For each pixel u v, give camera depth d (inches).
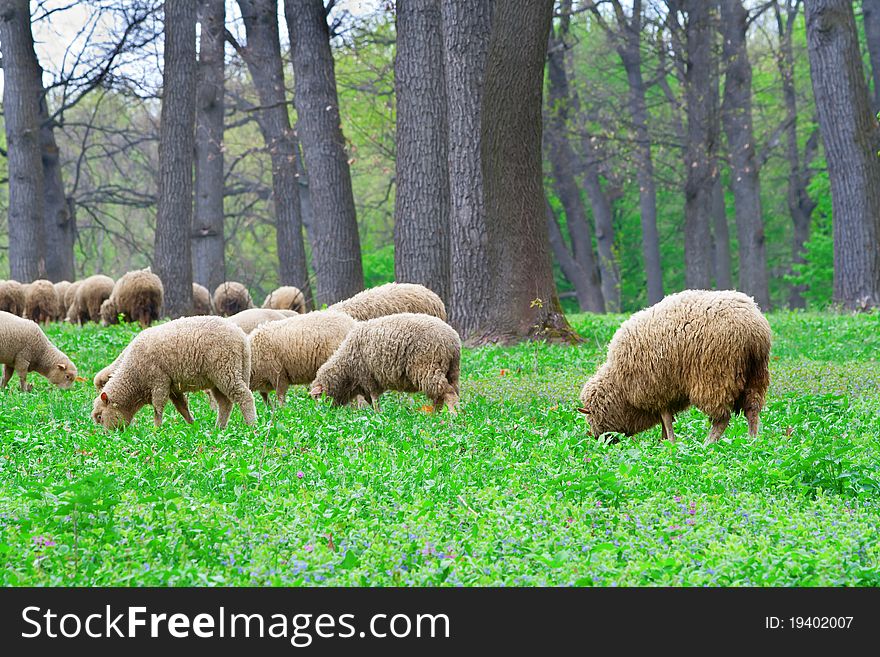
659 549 475.8
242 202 4138.8
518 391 1018.1
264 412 895.7
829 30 2038.6
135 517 504.1
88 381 1172.5
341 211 2117.4
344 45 2623.0
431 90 1622.8
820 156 3619.6
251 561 451.8
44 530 491.8
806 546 477.1
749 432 743.1
